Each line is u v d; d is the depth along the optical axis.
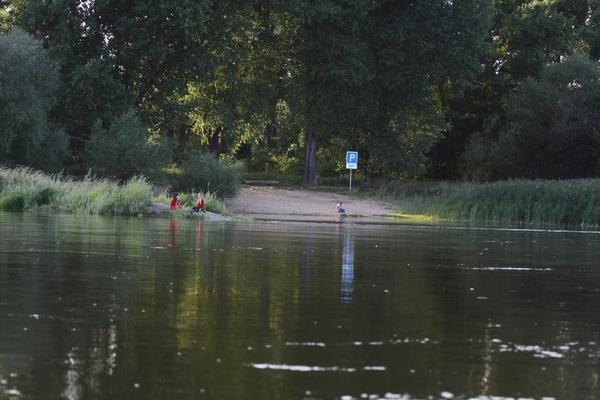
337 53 78.69
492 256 25.11
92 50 68.62
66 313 12.59
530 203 58.28
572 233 42.75
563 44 104.44
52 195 47.84
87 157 59.78
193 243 26.31
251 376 9.14
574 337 11.66
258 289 15.70
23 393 8.30
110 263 19.36
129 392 8.41
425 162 104.00
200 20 65.94
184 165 61.47
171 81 71.06
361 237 32.78
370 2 81.94
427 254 25.06
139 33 67.19
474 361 10.07
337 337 11.32
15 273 17.06
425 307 14.08
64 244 24.09
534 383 9.09
